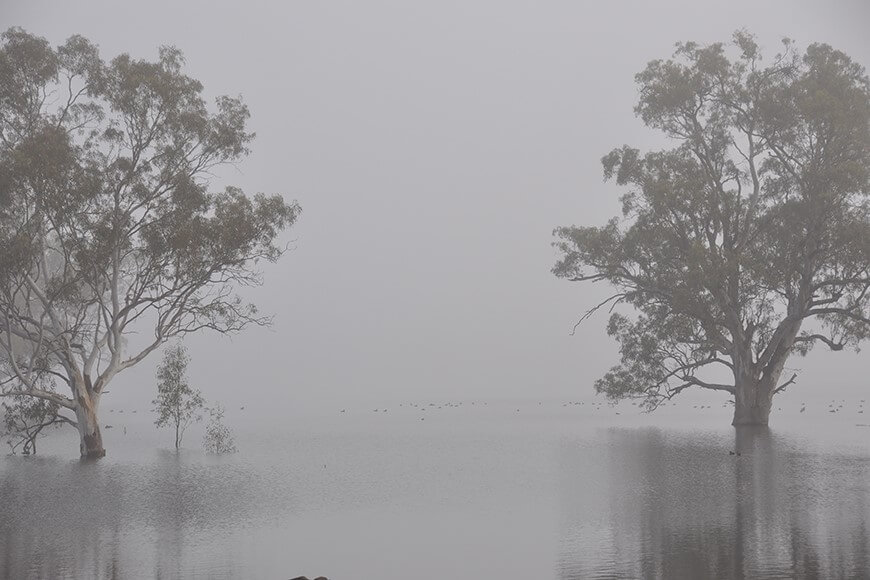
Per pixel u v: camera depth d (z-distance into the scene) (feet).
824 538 76.79
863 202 202.69
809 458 148.87
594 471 139.33
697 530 82.28
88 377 177.47
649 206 219.20
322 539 83.15
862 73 213.05
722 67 218.38
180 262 168.66
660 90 218.38
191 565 71.82
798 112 206.49
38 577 67.82
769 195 221.66
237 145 177.06
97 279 167.63
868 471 128.67
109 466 161.17
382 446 209.97
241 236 168.25
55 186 155.63
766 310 217.97
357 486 126.41
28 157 153.07
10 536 87.15
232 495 117.50
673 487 115.34
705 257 200.54
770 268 206.69
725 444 185.37
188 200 169.99
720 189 219.41
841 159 206.90
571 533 83.25
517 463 157.28
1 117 169.68
